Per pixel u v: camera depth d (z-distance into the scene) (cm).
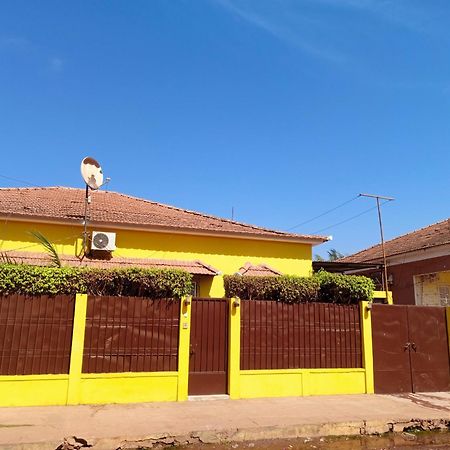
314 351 1038
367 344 1075
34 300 869
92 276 910
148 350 920
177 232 1359
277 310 1029
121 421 748
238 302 988
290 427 754
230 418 788
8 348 840
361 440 748
